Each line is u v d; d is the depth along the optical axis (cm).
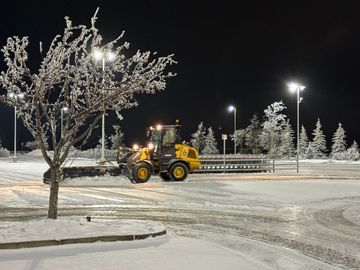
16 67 1029
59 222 1030
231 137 8631
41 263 790
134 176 2519
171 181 2677
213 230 1237
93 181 2477
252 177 3075
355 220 1427
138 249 912
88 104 1059
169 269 775
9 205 1677
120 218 1406
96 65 1073
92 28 1063
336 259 925
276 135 7619
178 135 2708
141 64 1085
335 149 7706
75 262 802
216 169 3541
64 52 1033
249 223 1354
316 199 1953
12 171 3688
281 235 1177
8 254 845
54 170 1079
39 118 1034
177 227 1273
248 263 837
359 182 2727
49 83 1027
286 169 4203
